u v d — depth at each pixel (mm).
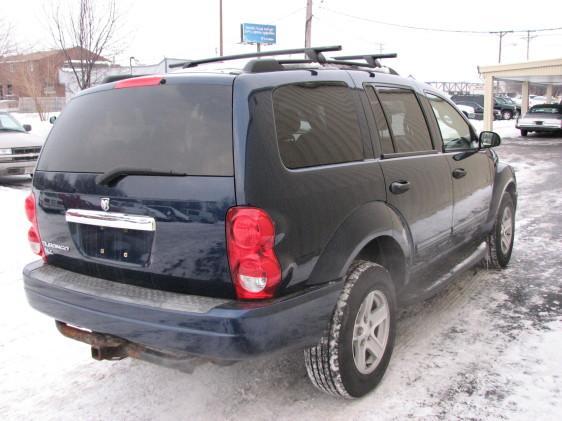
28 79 34438
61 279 3217
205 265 2736
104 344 3125
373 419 3117
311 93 3203
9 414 3293
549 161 16234
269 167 2742
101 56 16594
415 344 4000
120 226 2951
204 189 2701
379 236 3393
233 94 2799
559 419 3074
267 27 45031
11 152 12305
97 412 3293
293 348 2850
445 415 3135
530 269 5652
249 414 3213
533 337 4074
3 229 7863
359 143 3434
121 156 2990
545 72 22297
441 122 4578
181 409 3297
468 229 4797
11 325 4551
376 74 3877
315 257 2928
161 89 3002
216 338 2627
